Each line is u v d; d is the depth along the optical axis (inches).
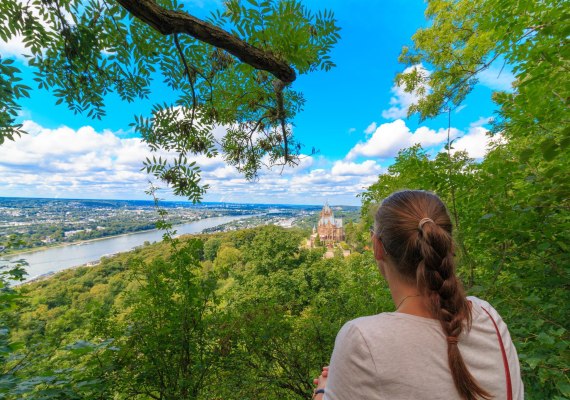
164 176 65.9
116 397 82.9
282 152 93.9
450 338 21.1
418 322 22.3
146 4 41.6
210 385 99.8
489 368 21.4
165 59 64.4
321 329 129.3
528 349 51.5
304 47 45.9
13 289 58.3
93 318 87.0
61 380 60.7
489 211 66.2
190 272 97.4
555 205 55.7
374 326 22.5
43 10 54.5
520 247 63.8
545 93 56.1
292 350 122.3
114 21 57.9
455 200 73.2
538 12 51.1
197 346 99.9
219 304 103.7
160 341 90.0
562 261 58.2
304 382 120.1
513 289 61.9
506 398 21.2
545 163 65.7
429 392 19.5
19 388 51.6
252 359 115.3
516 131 66.7
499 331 23.9
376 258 30.1
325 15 47.0
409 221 25.9
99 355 78.4
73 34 54.8
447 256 23.8
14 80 43.8
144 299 93.8
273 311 121.5
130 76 63.5
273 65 48.5
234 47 45.6
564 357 44.4
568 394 41.0
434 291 23.0
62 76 60.4
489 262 71.8
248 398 104.0
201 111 73.0
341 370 22.1
